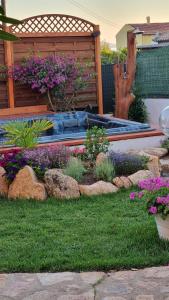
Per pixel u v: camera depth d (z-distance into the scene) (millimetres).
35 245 5387
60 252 5113
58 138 9461
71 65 13055
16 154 7625
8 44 12875
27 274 4594
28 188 7109
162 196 5281
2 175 7406
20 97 13188
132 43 12578
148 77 13047
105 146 8258
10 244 5438
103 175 7480
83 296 4102
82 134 9727
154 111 12914
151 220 5988
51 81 12812
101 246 5273
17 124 8430
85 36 13719
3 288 4297
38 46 13234
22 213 6488
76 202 6867
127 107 12844
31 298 4094
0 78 12969
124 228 5816
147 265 4711
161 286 4242
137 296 4074
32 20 13070
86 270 4660
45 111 13195
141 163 7848
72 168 7496
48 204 6828
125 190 7273
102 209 6539
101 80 14188
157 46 14148
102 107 14172
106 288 4246
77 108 13719
